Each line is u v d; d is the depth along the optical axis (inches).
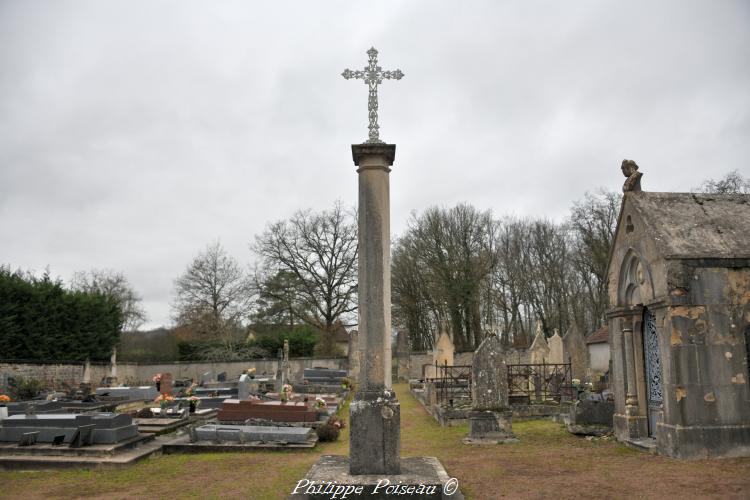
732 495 316.8
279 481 389.4
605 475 379.9
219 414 641.6
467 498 331.6
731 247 443.8
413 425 723.4
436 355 1390.3
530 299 2144.4
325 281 1827.0
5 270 1242.6
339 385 1274.6
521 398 795.4
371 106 365.4
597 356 1551.4
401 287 1952.5
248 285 1847.9
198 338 1892.2
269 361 1696.6
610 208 1745.8
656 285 452.4
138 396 1027.3
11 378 1063.0
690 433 418.3
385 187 354.0
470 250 1845.5
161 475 419.8
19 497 360.8
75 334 1326.3
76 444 473.7
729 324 432.8
